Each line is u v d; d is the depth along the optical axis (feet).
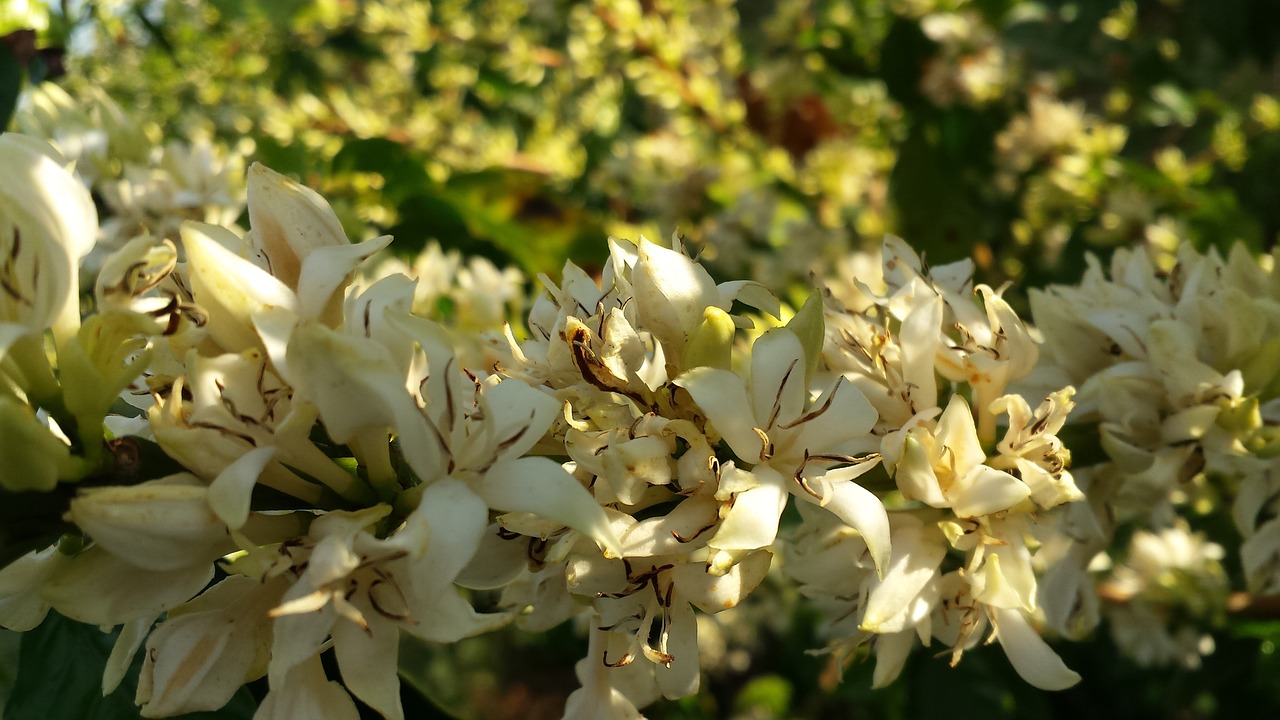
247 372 0.58
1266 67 1.98
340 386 0.55
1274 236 1.87
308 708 0.59
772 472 0.61
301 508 0.61
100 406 0.57
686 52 1.90
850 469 0.62
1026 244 1.78
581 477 0.63
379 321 0.58
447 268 1.27
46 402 0.57
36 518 0.56
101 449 0.57
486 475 0.57
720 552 0.60
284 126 1.80
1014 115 1.89
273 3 1.96
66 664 0.74
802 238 1.73
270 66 2.38
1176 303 0.84
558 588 0.68
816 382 0.73
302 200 0.62
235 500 0.54
